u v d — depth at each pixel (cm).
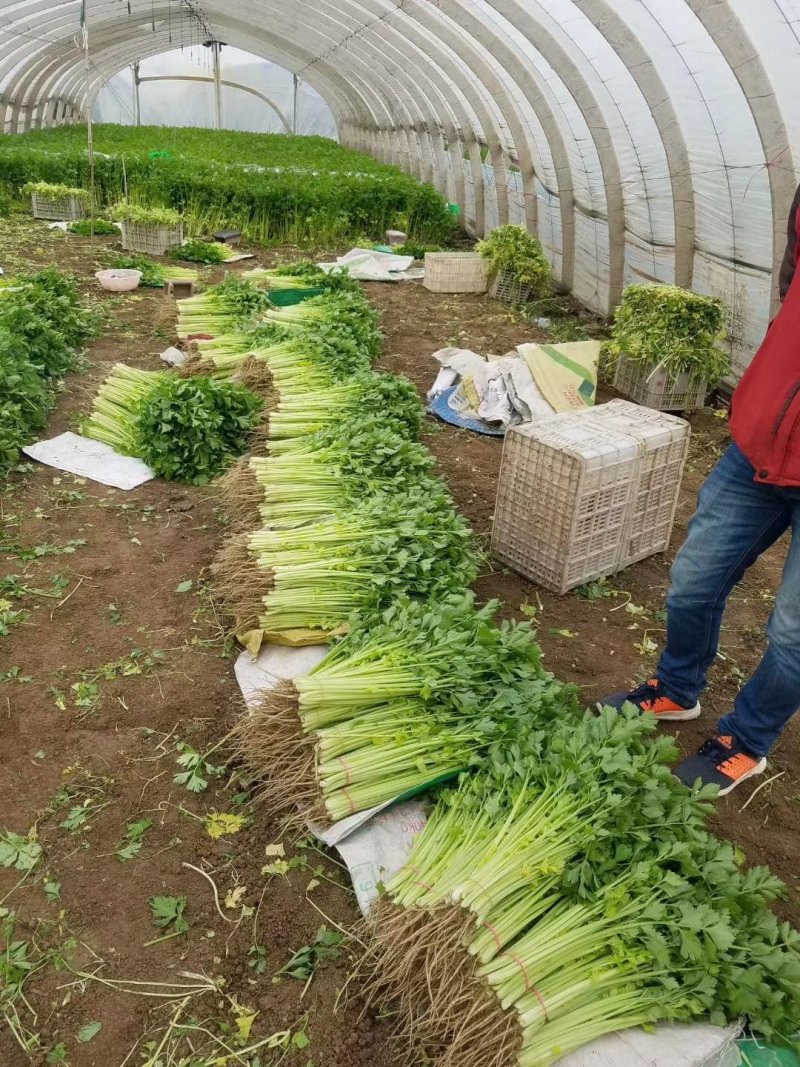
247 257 1361
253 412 635
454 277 1195
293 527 482
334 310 856
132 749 353
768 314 760
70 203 1486
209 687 392
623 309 832
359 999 265
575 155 1093
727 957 243
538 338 1011
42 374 730
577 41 893
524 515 498
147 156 1739
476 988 229
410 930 251
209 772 346
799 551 297
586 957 246
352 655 357
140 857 306
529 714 321
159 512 546
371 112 2489
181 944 278
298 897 296
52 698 375
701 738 388
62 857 303
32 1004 256
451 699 330
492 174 1546
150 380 682
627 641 459
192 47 3441
